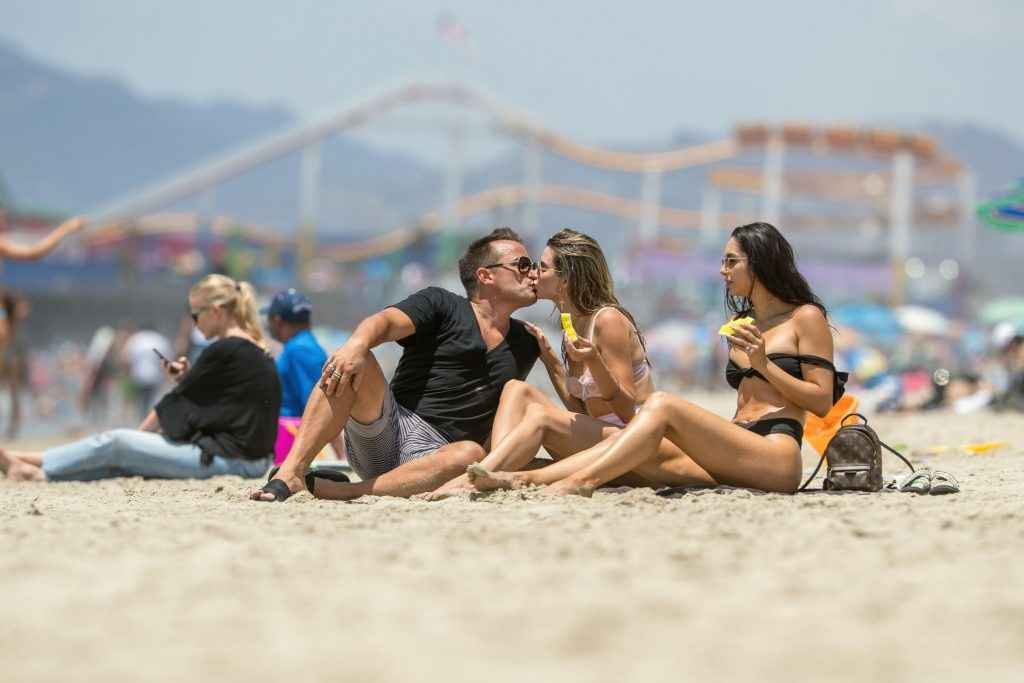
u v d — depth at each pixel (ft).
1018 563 44.09
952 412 184.85
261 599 37.42
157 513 62.23
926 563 44.04
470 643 31.71
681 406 67.87
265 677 28.27
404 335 72.84
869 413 189.37
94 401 272.92
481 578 41.04
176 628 33.47
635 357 74.69
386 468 73.05
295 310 100.58
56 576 41.14
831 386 71.97
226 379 91.76
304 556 45.42
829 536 50.19
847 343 291.17
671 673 28.66
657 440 67.51
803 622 34.12
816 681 28.02
